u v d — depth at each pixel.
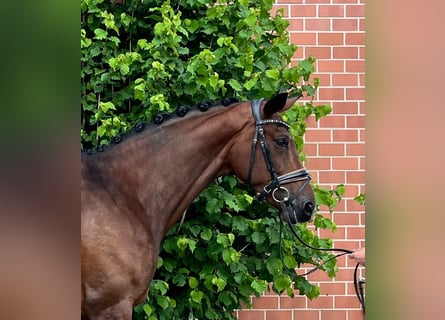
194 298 4.05
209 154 3.63
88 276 3.34
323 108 4.52
